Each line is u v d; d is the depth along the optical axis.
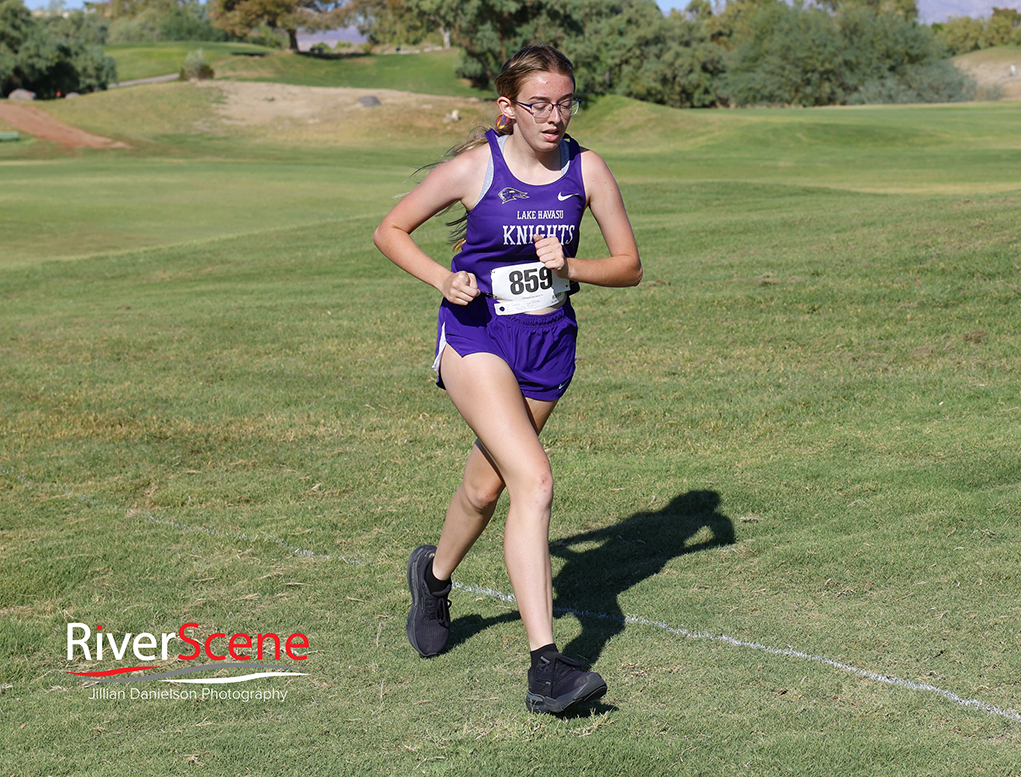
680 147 83.19
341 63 179.38
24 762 5.27
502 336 6.01
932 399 12.09
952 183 43.94
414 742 5.33
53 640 6.85
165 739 5.49
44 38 136.00
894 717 5.39
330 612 7.24
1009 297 15.63
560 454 11.13
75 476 10.95
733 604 7.00
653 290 19.14
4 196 47.28
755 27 148.50
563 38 119.75
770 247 22.38
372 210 44.69
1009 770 4.85
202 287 25.41
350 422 12.80
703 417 12.16
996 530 7.97
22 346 18.64
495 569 7.97
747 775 4.90
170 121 100.06
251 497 10.08
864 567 7.45
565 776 4.94
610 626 6.75
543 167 5.94
